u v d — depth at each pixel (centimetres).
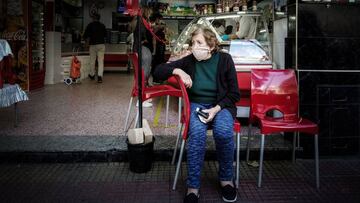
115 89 800
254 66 420
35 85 780
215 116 277
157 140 378
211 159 355
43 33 840
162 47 780
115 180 306
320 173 325
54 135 393
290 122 306
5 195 276
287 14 373
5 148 346
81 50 1115
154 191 286
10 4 700
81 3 1255
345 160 361
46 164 342
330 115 364
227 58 289
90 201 268
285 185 298
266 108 327
